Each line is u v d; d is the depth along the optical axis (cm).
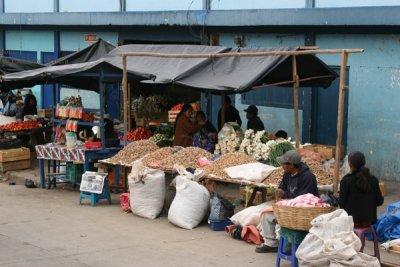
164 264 869
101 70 1324
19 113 2092
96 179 1230
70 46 2236
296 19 1508
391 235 938
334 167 1080
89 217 1136
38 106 2412
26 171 1609
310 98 1548
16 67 1634
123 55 1262
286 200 848
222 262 877
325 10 1448
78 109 1367
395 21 1330
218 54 1163
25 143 1859
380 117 1409
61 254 914
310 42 1534
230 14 1655
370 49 1419
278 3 1580
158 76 1287
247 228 968
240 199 1211
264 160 1151
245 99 1728
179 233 1023
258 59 1224
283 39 1603
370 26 1406
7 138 1689
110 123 1425
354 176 819
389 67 1387
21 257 899
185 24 1770
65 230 1047
